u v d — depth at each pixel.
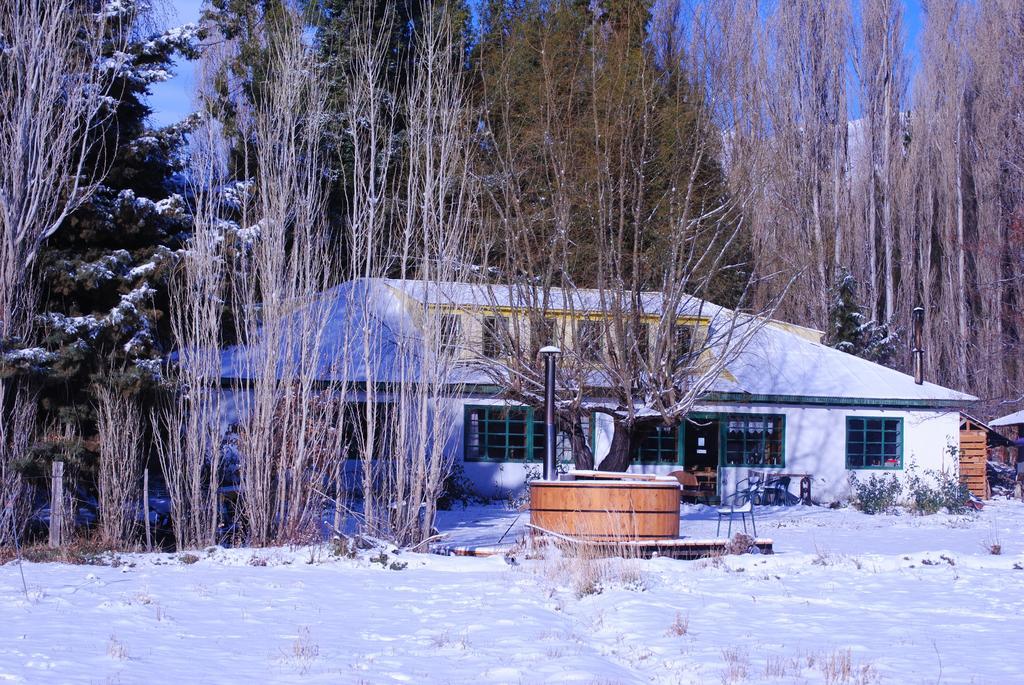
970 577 16.05
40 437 19.03
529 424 30.31
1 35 19.69
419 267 22.64
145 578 15.20
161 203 20.83
